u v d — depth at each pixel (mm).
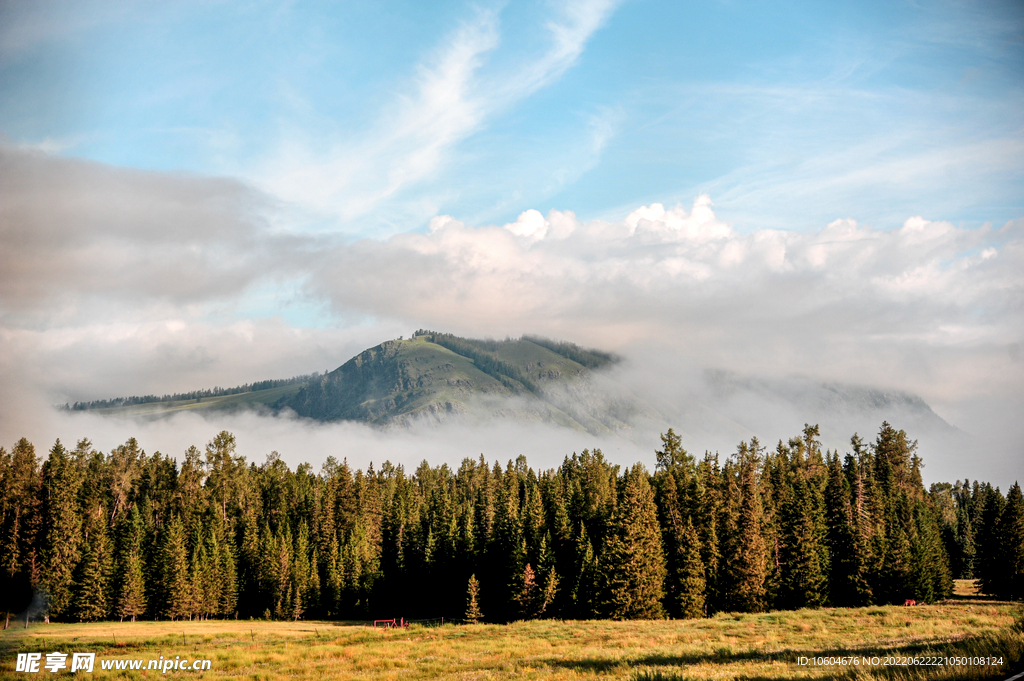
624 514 80688
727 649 41500
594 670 36969
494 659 45000
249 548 117375
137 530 111062
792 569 81812
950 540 117062
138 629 83562
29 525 104125
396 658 47781
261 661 50500
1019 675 22219
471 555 102062
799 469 110438
